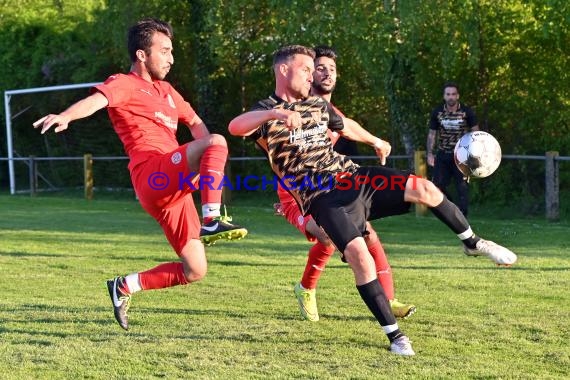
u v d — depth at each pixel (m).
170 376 7.79
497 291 12.14
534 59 27.27
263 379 7.68
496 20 26.48
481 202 28.11
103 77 39.75
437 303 11.30
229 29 31.70
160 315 10.67
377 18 26.20
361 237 8.74
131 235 20.81
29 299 11.98
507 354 8.52
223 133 36.31
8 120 38.12
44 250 17.84
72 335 9.56
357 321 10.26
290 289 12.71
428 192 8.87
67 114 8.07
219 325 10.06
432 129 22.03
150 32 9.18
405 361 8.27
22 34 42.38
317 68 10.48
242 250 17.52
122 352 8.72
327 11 26.80
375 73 28.84
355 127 9.87
